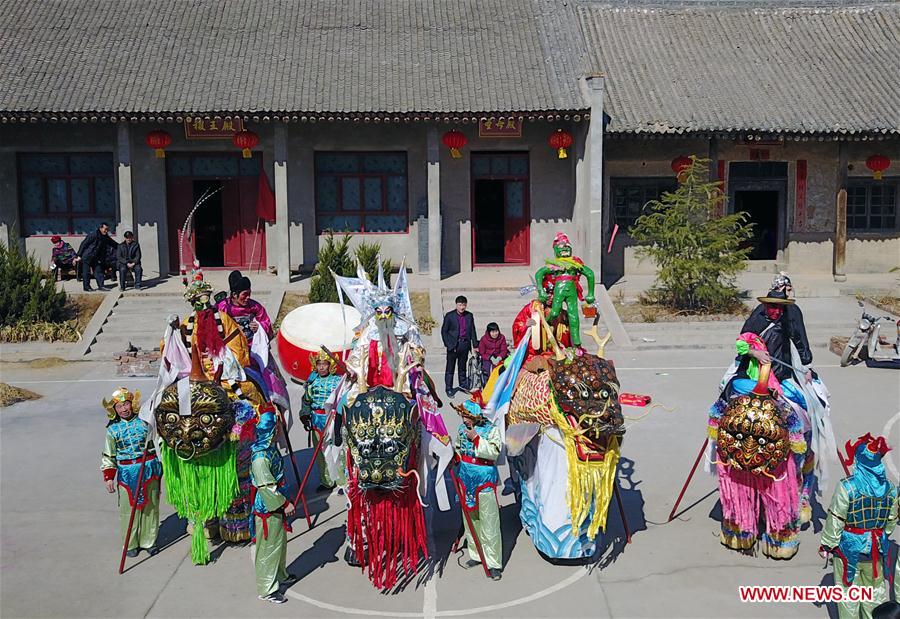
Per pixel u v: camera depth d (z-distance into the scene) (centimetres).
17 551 865
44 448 1216
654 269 2603
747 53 2661
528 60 2464
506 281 2367
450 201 2531
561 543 816
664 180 2598
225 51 2458
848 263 2705
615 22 2770
